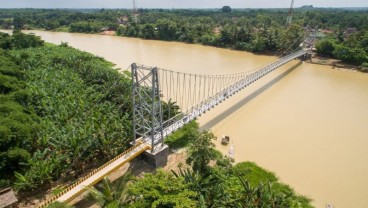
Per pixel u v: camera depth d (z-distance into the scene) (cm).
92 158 3244
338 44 8925
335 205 2834
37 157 2950
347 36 9981
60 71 6206
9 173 2970
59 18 19600
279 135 4106
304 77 7162
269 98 5606
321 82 6738
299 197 2881
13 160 2927
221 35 11481
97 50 10769
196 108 4303
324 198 2914
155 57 9388
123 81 5378
